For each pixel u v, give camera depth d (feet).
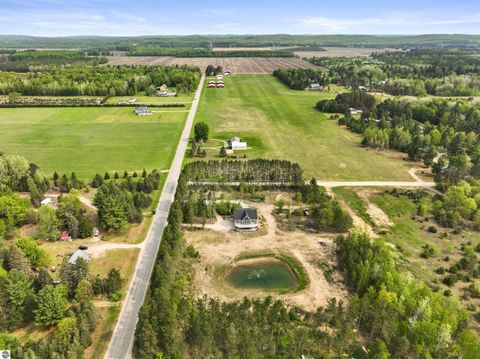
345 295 224.12
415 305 190.08
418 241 279.08
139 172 388.16
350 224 291.38
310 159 432.66
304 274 242.37
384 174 396.37
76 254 237.45
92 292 212.43
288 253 264.11
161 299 182.60
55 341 170.71
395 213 318.65
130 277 231.30
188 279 233.96
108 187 310.45
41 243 264.72
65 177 350.84
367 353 182.39
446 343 173.68
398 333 185.16
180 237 263.29
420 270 244.22
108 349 180.34
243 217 290.56
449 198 318.04
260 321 192.85
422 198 341.62
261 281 236.02
